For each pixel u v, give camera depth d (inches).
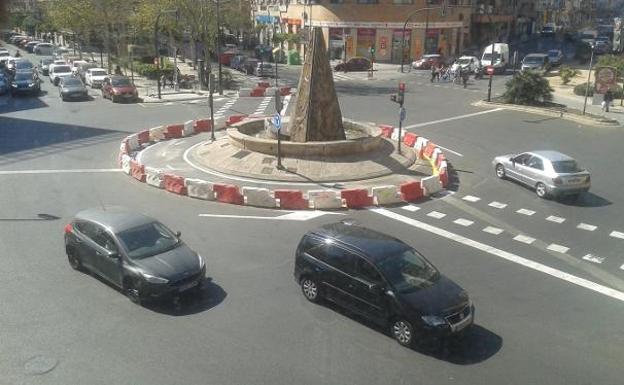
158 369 387.5
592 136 1220.5
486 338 443.2
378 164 916.0
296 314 470.6
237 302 489.7
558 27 4343.0
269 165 887.1
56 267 550.9
